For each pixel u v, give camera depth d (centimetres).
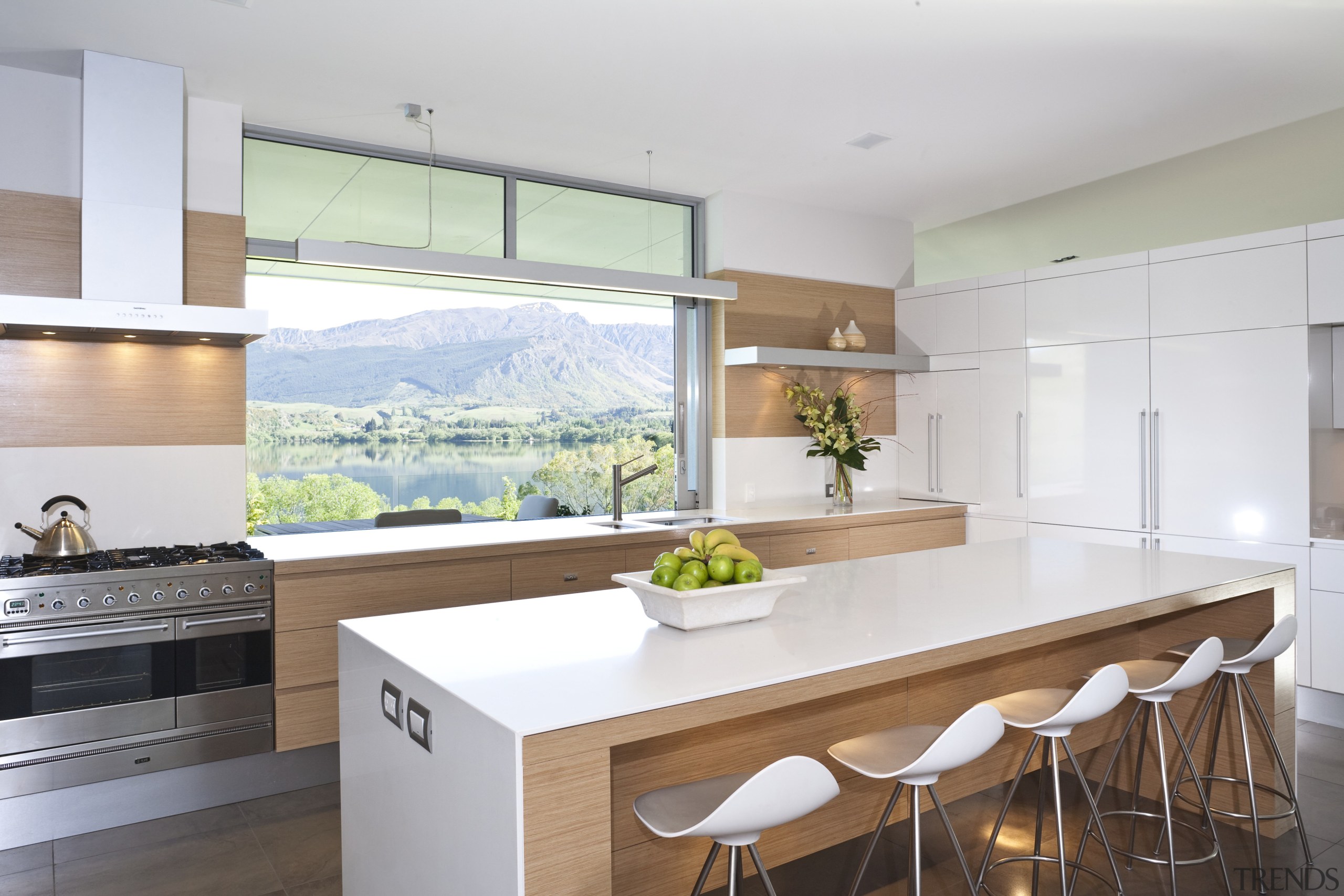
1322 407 390
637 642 198
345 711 220
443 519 441
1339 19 299
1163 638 331
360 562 338
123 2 277
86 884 261
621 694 159
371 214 417
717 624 211
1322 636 380
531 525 432
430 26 298
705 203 518
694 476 519
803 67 334
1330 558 376
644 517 472
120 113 316
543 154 434
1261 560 399
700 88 353
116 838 293
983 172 470
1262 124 400
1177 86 355
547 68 332
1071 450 474
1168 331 431
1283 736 291
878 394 574
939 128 402
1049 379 484
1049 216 516
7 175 316
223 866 272
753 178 480
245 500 362
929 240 594
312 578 328
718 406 515
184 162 350
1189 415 423
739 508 510
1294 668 297
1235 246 405
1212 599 268
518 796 139
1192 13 295
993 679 287
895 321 580
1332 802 307
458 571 360
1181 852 273
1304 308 383
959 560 315
